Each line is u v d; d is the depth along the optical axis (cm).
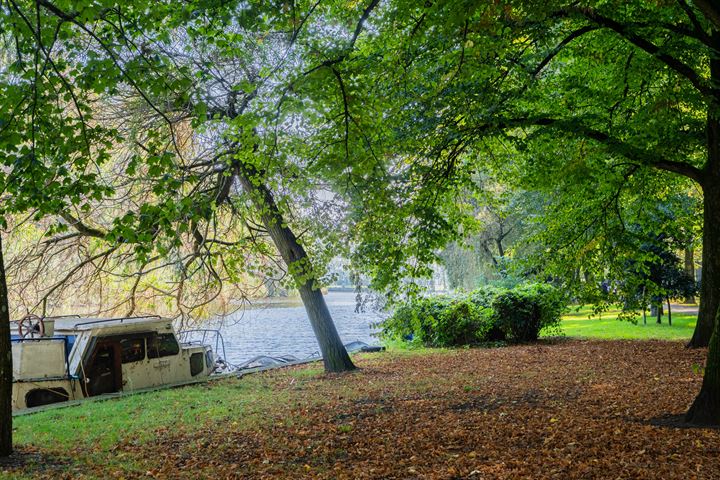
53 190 948
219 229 1970
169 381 1670
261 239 1912
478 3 959
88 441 977
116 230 874
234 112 1633
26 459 854
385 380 1566
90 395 1493
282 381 1655
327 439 926
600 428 888
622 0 1320
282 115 1166
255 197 1595
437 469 739
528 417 1009
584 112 1738
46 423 1124
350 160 1216
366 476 726
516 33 1265
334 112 1227
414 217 1403
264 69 1193
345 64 1145
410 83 1345
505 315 2406
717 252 1777
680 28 1406
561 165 1692
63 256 1838
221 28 1036
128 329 1596
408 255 1395
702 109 1669
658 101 1546
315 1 1346
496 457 779
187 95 971
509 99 1479
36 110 927
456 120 1462
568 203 2102
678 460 716
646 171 1889
